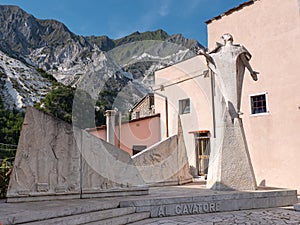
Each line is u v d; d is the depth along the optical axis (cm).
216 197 752
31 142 666
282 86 1161
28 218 482
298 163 1089
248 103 1256
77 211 561
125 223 605
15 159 641
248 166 854
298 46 1127
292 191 856
